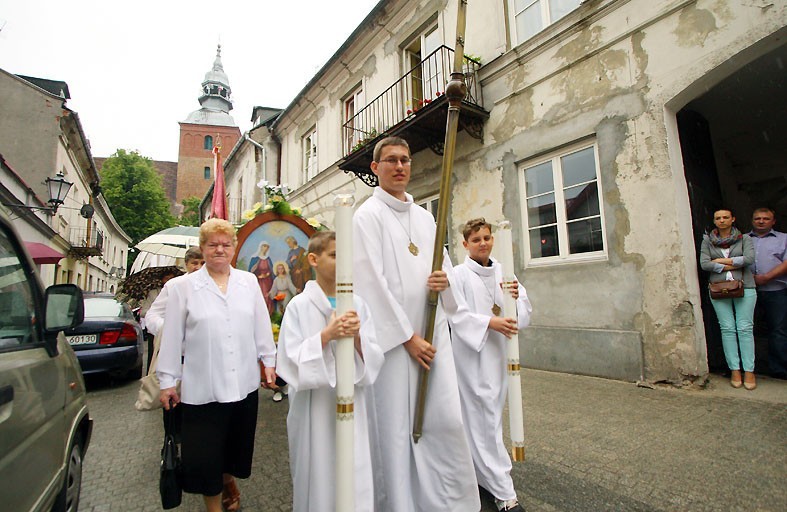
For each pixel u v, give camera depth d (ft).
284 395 17.24
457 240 25.23
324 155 42.39
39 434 5.69
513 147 22.16
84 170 74.84
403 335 6.48
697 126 20.95
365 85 35.99
